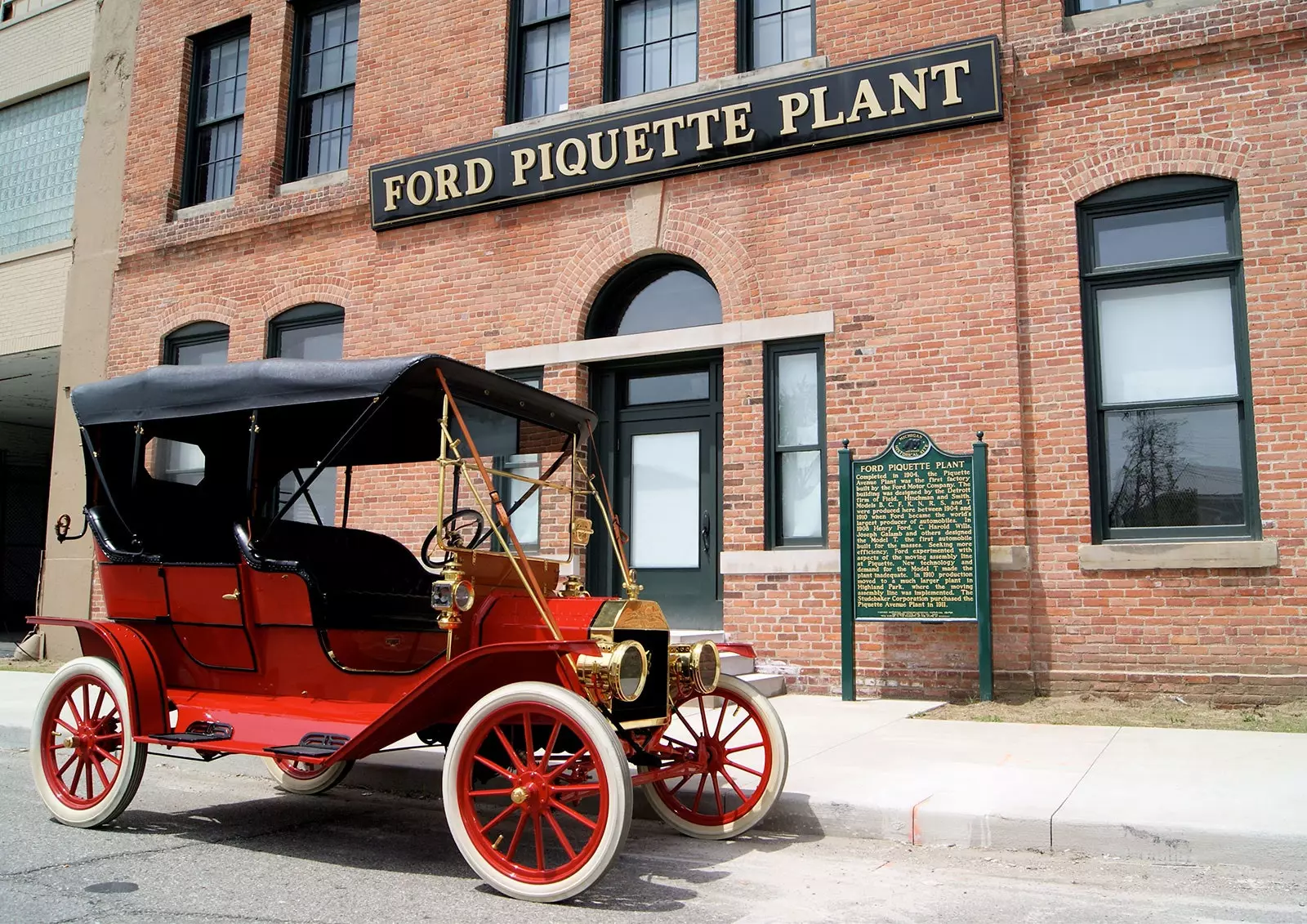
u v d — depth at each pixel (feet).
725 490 31.48
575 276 34.45
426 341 36.88
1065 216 28.60
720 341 31.99
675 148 32.76
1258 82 27.12
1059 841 15.60
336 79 41.63
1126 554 26.76
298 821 18.24
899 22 30.83
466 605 15.28
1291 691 25.04
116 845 16.25
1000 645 27.58
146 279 43.70
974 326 28.89
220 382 17.43
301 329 40.50
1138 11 28.99
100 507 18.98
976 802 16.75
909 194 30.09
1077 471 27.63
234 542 19.54
